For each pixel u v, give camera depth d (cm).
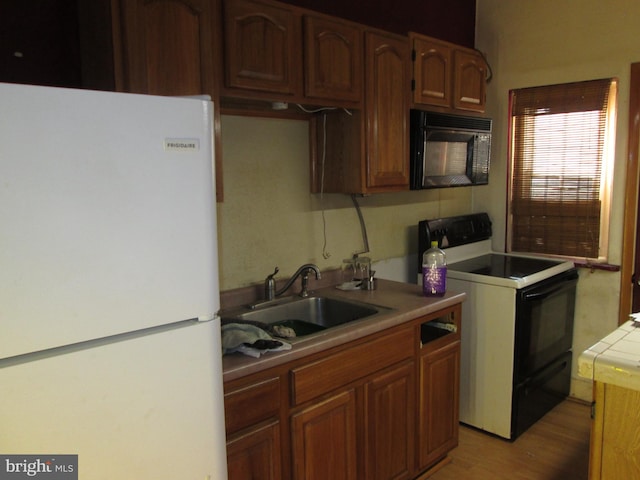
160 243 102
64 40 170
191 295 108
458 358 247
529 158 329
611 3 287
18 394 87
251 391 158
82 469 96
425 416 230
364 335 192
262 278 238
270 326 197
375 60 230
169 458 108
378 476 207
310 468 178
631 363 129
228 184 220
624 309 299
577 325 318
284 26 191
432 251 253
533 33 318
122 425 100
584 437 276
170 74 159
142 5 152
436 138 261
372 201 288
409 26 294
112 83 152
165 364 105
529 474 243
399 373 212
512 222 342
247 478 159
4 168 82
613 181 296
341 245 273
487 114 343
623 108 289
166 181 102
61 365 91
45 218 87
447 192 339
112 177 94
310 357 175
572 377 322
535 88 321
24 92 83
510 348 266
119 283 97
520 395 271
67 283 91
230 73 175
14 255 85
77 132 89
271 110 229
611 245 301
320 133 247
